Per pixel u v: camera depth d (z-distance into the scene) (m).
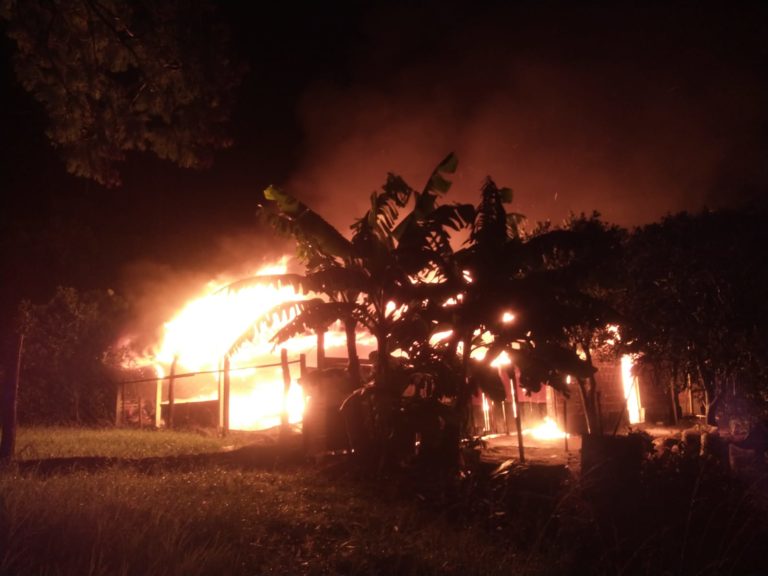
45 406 18.33
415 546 6.46
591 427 13.62
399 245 10.87
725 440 10.86
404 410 10.19
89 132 8.89
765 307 10.46
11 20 8.12
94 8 8.35
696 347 11.29
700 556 6.89
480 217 10.69
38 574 4.95
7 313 10.38
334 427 12.18
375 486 9.28
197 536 6.00
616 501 8.39
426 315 10.66
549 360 10.42
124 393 19.09
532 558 6.49
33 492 6.75
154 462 11.02
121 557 5.27
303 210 10.96
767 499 8.55
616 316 10.43
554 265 12.33
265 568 5.50
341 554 6.10
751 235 10.84
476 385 10.52
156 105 9.06
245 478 9.33
